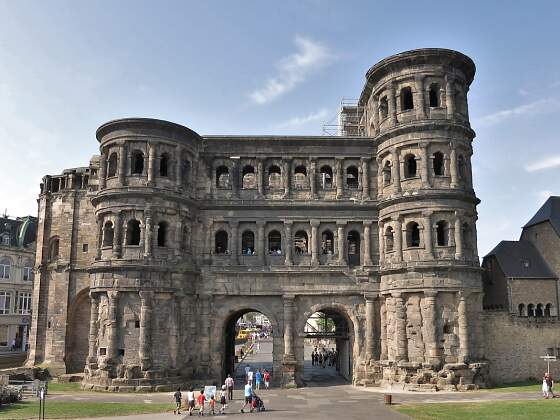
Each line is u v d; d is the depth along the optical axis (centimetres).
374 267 5662
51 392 4975
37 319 6312
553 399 4269
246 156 5931
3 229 10500
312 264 5700
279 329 5625
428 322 5084
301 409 4009
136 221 5391
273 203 5788
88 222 6425
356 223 5800
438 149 5397
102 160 5578
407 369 5097
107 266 5206
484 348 5272
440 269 5131
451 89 5509
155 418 3650
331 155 5922
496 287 6334
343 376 6300
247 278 5684
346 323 6091
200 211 5834
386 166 5691
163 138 5522
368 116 6406
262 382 5650
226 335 6081
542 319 5678
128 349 5116
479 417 3438
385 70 5703
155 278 5244
